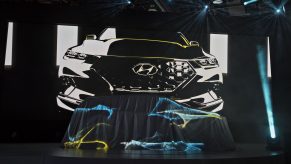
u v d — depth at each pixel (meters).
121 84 7.52
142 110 5.07
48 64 7.34
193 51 7.77
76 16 7.46
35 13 7.34
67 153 4.37
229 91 7.80
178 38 7.76
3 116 7.15
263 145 6.68
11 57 7.25
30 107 7.23
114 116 5.06
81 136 5.12
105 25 7.57
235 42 7.90
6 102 7.18
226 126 5.47
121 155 4.15
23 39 7.29
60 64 7.38
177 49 7.73
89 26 7.54
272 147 5.50
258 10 7.71
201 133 5.06
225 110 7.74
